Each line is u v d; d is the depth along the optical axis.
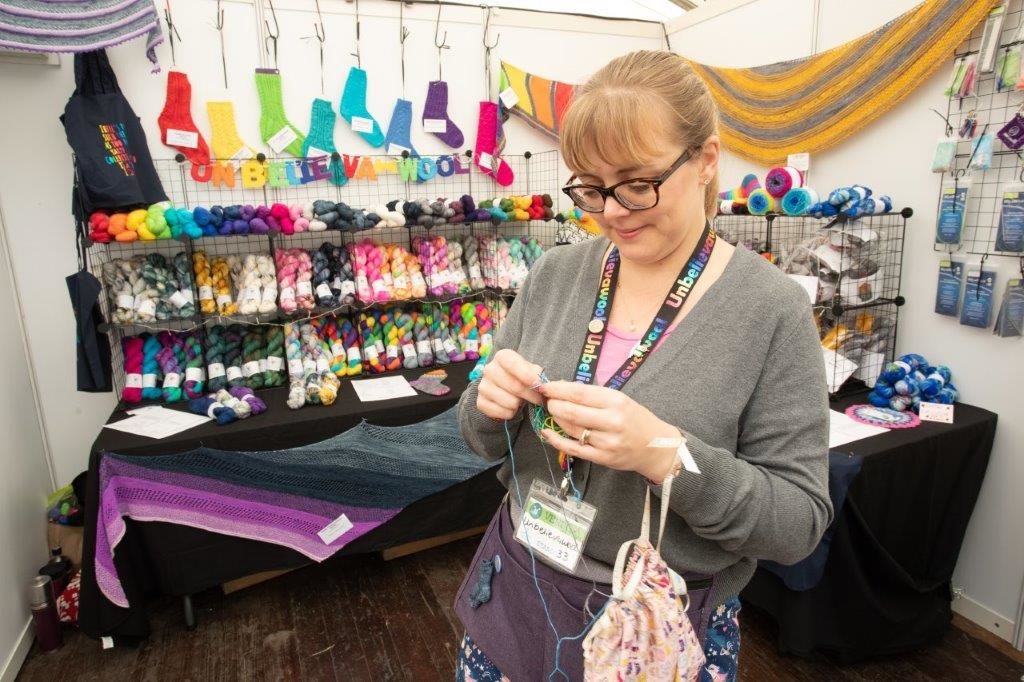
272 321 2.46
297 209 2.43
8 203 2.28
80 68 2.14
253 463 2.04
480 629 0.92
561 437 0.69
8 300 2.24
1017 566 1.97
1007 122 1.83
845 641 1.86
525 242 3.04
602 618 0.70
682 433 0.67
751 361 0.73
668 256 0.81
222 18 2.46
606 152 0.68
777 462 0.72
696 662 0.72
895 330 2.25
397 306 2.76
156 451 1.93
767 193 2.24
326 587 2.40
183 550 2.04
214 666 1.99
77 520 2.27
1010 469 1.96
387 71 2.77
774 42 2.64
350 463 2.15
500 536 0.94
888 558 1.79
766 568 1.90
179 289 2.37
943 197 2.00
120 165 2.18
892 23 2.07
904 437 1.84
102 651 2.06
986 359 1.98
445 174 2.93
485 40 2.93
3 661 1.89
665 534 0.77
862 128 2.24
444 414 2.29
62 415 2.46
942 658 1.96
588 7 3.16
